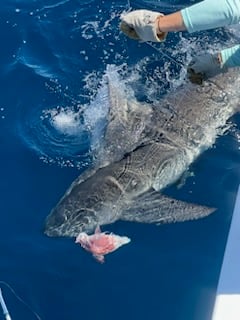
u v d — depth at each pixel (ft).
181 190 7.73
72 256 7.17
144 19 7.19
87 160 7.99
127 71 9.00
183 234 7.28
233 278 6.70
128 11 9.78
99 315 6.70
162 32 7.25
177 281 6.91
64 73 9.04
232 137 8.19
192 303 6.72
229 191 7.70
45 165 8.00
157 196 7.49
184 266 7.03
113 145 7.97
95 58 9.22
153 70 8.99
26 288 6.95
